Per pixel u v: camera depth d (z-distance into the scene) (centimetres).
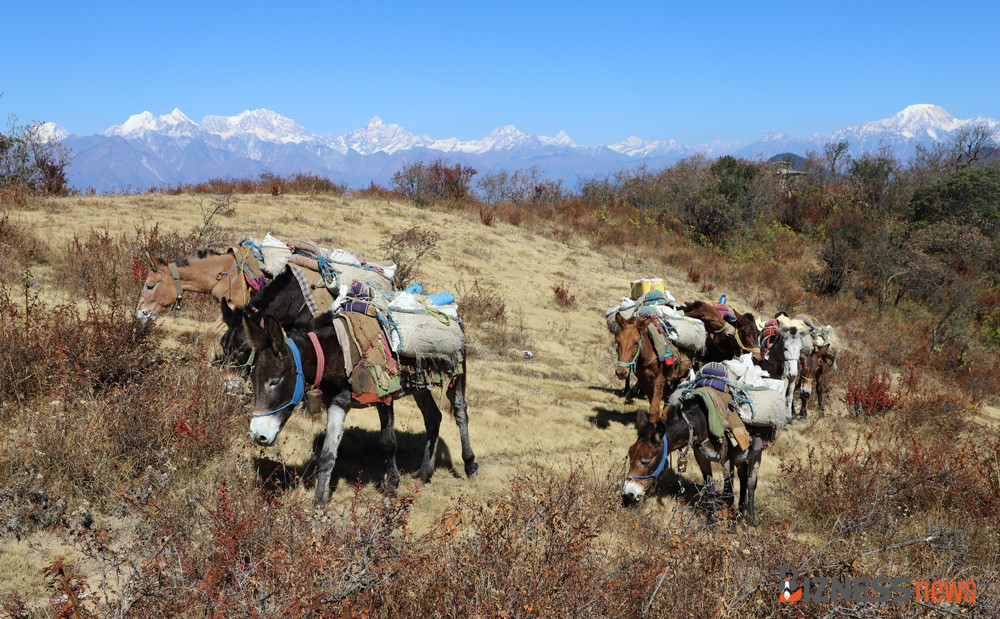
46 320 712
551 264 2433
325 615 329
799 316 1197
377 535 382
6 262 1096
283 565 363
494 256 2309
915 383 1597
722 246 3591
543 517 449
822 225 4053
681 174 3988
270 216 2142
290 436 700
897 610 436
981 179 4206
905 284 3241
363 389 562
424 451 696
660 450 599
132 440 550
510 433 867
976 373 2228
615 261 2762
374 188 3309
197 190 2655
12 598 369
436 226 2541
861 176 4822
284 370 519
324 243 1877
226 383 636
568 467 751
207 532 427
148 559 390
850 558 472
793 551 487
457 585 379
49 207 1745
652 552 468
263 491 512
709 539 484
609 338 1656
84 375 640
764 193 3969
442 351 629
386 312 605
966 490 712
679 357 873
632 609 411
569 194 4906
